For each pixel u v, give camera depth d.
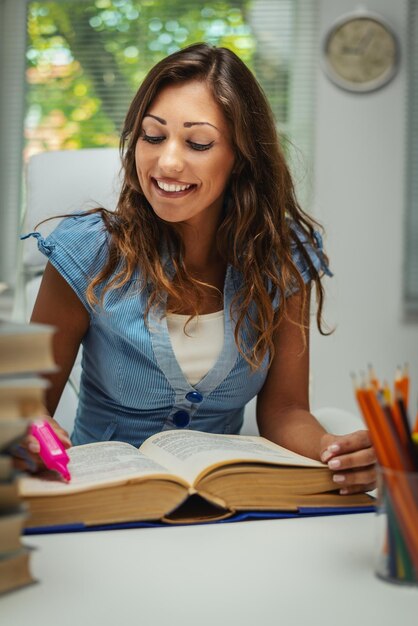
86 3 3.71
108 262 1.21
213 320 1.24
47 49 3.73
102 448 0.98
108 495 0.81
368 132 3.62
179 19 3.69
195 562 0.73
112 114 3.72
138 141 1.14
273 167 1.27
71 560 0.72
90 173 1.69
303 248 1.35
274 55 3.69
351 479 0.91
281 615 0.62
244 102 1.18
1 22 3.74
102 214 1.27
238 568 0.71
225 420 1.31
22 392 0.60
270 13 3.68
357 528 0.85
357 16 3.61
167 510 0.84
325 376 3.64
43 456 0.83
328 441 1.05
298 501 0.90
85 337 1.28
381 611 0.62
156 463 0.91
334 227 3.63
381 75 3.61
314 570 0.71
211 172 1.13
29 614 0.60
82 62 3.72
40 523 0.80
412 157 3.66
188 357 1.22
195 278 1.26
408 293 3.65
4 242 3.75
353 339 3.64
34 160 1.71
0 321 0.67
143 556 0.74
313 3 3.66
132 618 0.60
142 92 1.18
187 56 1.15
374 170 3.63
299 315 1.32
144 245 1.22
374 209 3.63
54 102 3.73
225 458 0.88
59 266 1.21
